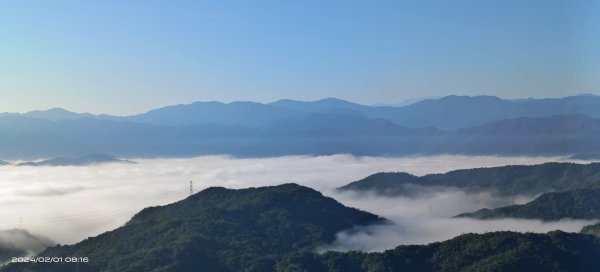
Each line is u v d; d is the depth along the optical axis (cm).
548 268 19162
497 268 18925
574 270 19262
